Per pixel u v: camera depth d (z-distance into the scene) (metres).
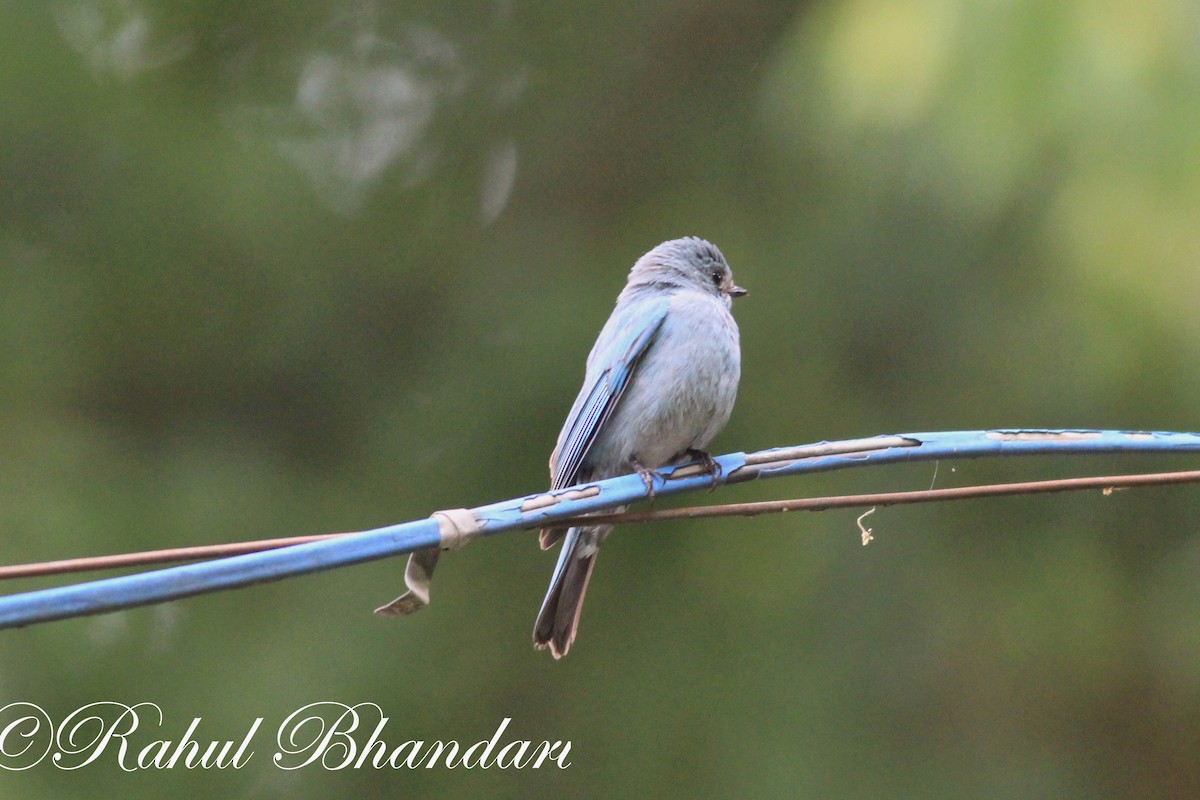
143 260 13.68
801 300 14.12
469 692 13.23
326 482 13.99
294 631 13.05
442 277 15.16
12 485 12.61
